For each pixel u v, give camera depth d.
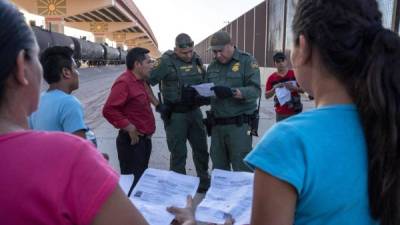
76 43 29.16
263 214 1.04
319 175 1.02
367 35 1.03
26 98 1.00
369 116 1.03
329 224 1.04
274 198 1.02
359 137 1.05
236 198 1.86
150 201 1.85
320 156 1.02
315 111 1.10
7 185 0.87
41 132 0.96
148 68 4.17
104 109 4.09
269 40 23.11
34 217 0.87
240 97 4.21
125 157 4.18
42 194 0.87
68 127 2.57
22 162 0.89
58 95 2.64
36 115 2.58
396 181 1.02
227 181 2.01
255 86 4.32
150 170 2.05
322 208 1.03
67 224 0.89
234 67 4.39
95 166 0.93
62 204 0.88
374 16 1.08
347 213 1.04
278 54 6.11
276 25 20.92
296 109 6.02
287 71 6.16
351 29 1.03
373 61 1.00
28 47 0.96
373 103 1.00
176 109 4.88
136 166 4.17
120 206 0.93
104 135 8.62
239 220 1.71
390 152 1.01
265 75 23.36
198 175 5.09
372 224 1.08
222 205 1.83
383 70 0.99
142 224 0.96
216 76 4.51
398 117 0.99
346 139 1.04
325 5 1.06
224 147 4.48
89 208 0.89
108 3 45.72
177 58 4.88
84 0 44.75
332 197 1.02
